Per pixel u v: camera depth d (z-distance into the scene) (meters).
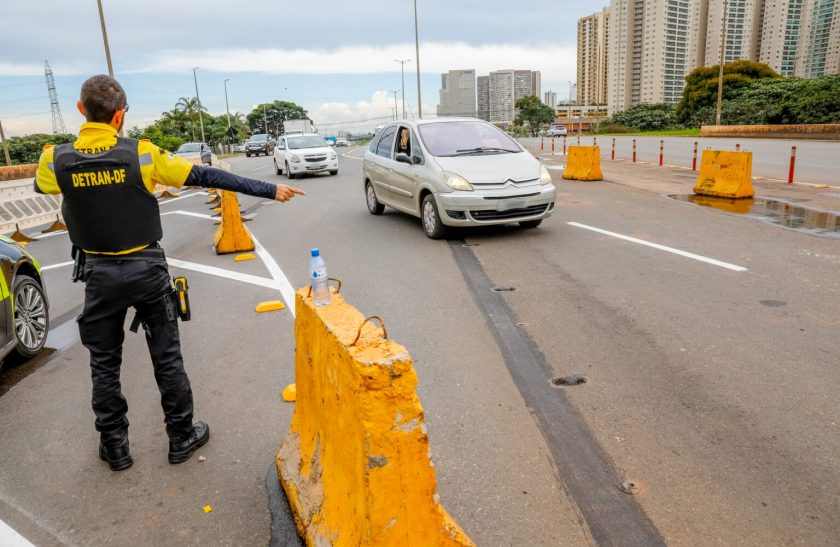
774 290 5.72
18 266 4.83
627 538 2.55
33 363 4.87
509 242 8.33
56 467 3.29
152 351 3.17
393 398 1.94
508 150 9.33
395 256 7.91
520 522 2.67
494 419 3.55
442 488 2.92
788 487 2.83
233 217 8.70
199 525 2.74
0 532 2.75
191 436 3.32
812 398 3.63
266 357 4.68
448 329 5.07
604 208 10.89
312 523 2.41
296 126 59.69
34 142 58.78
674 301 5.50
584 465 3.07
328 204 13.77
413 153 9.38
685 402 3.65
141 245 2.99
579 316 5.22
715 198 11.73
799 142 31.09
